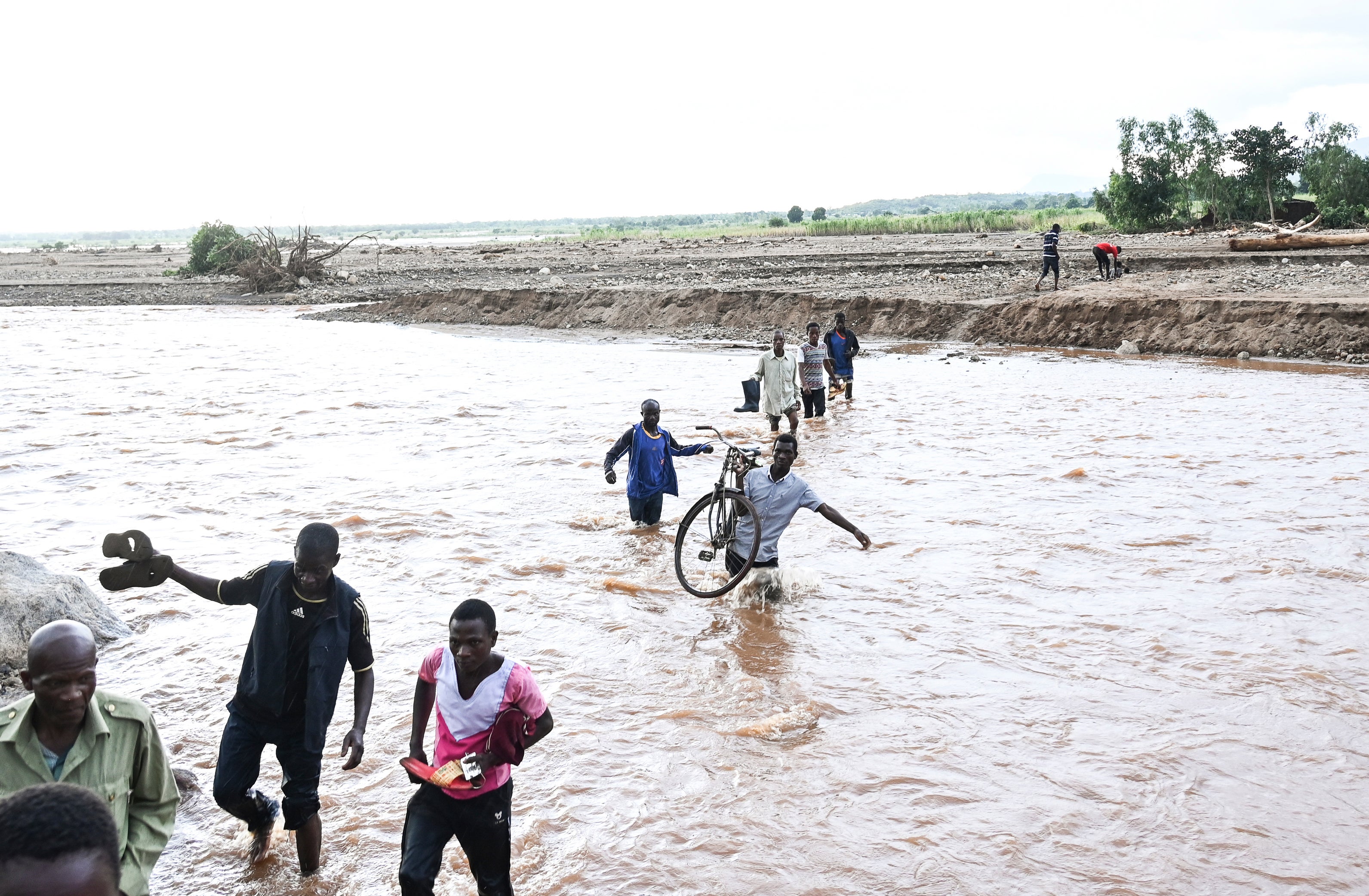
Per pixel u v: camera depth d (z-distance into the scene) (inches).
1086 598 333.1
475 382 868.0
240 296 2006.6
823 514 336.8
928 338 1116.5
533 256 2571.4
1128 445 563.2
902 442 588.4
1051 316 1049.5
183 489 491.2
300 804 186.1
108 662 294.0
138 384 866.8
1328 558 363.9
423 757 169.5
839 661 288.8
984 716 253.1
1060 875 189.0
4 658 283.1
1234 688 265.4
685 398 767.1
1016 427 623.5
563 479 510.0
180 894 187.6
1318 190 2100.1
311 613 176.6
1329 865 190.7
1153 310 991.6
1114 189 2193.7
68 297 2011.6
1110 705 257.9
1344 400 681.0
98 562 380.5
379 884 191.6
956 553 382.0
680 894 185.6
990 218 2795.3
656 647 301.7
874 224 2945.4
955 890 184.9
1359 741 237.3
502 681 164.1
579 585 357.7
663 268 1879.9
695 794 219.3
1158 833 201.8
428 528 423.2
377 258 2516.0
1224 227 2130.9
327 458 563.2
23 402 771.4
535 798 219.0
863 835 203.0
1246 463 510.9
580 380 878.4
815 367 662.5
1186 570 356.2
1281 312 917.2
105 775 130.4
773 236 3002.0
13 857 70.4
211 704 266.5
